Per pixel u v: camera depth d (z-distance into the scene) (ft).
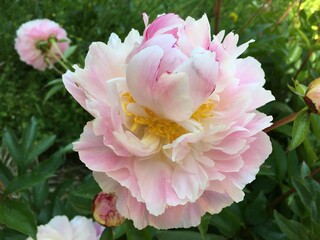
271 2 1.82
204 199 0.70
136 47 0.63
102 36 2.03
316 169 0.98
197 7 2.04
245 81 0.71
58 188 1.28
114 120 0.62
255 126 0.68
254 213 1.10
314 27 1.32
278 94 1.46
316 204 0.92
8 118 1.88
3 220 0.89
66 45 1.72
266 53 1.46
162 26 0.66
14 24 2.09
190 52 0.64
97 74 0.66
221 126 0.63
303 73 1.41
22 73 2.06
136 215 0.67
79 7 2.17
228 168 0.67
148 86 0.61
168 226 0.68
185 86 0.59
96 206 0.78
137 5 2.10
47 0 2.15
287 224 0.91
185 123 0.64
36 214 1.18
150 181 0.66
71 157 1.82
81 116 1.89
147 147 0.64
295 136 0.79
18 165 1.17
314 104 0.76
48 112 1.90
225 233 1.06
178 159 0.65
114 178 0.64
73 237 0.95
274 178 1.16
